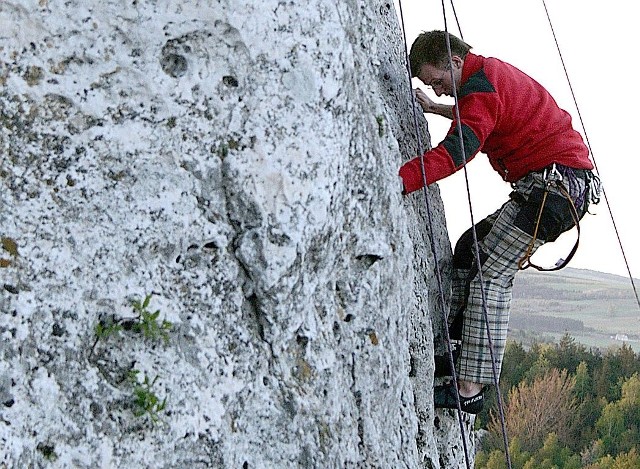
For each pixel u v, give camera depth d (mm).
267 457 3033
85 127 2816
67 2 2787
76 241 2777
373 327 3473
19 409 2619
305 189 3062
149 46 2881
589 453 34562
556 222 4078
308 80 3100
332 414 3207
